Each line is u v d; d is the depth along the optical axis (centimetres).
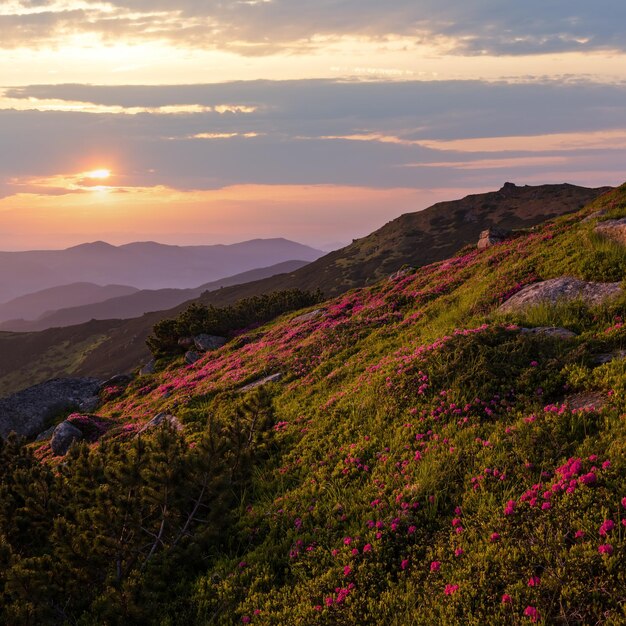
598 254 1892
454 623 643
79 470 1148
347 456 1234
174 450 1164
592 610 573
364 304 3656
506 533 753
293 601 833
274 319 4872
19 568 891
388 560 844
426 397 1320
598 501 721
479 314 1927
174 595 965
